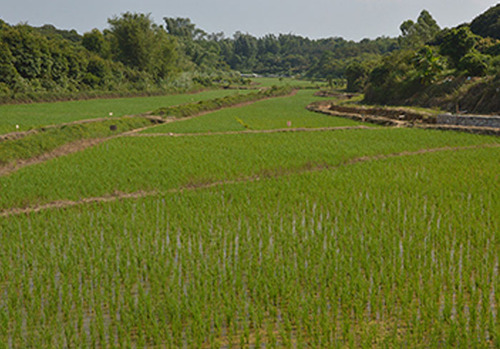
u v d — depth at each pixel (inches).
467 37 2086.6
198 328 311.6
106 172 761.0
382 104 2474.2
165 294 357.7
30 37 2610.7
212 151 964.6
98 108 2132.1
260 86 5177.2
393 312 336.2
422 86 2197.3
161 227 517.3
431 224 503.5
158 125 1464.1
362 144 1069.8
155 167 803.4
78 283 375.2
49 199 617.9
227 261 426.0
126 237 483.2
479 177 728.3
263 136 1205.1
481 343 295.3
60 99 2568.9
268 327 307.4
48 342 303.3
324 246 468.4
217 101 2396.7
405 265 403.5
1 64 2422.5
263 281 373.4
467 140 1114.1
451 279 380.8
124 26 3823.8
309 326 309.6
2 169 792.9
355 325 326.3
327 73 6200.8
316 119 1752.0
